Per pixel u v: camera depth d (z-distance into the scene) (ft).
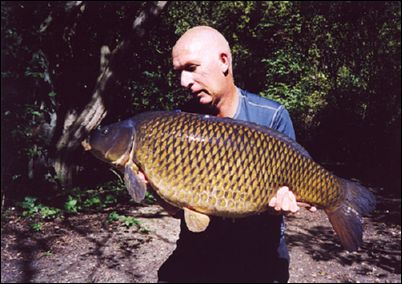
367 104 42.09
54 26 31.65
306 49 41.04
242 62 41.86
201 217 6.43
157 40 37.17
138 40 31.63
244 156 6.37
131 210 26.61
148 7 31.65
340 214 7.16
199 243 7.73
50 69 30.78
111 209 26.78
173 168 6.38
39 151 29.27
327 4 41.88
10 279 17.29
